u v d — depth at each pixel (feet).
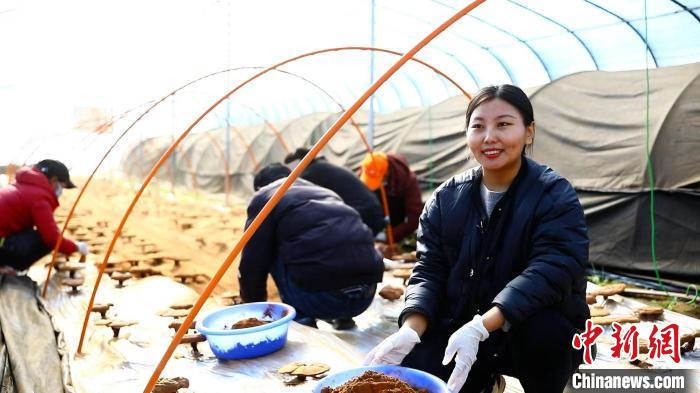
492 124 6.55
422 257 7.50
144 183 10.21
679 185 17.04
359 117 37.63
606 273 18.85
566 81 22.26
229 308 10.43
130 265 18.58
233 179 49.65
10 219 15.17
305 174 17.34
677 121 17.47
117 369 9.26
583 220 6.54
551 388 6.61
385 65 32.45
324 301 11.36
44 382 8.98
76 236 24.95
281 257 11.66
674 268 16.98
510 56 25.36
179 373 8.98
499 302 6.20
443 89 31.58
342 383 6.26
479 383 7.27
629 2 17.37
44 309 12.97
